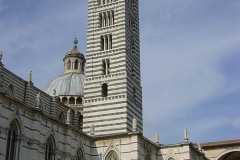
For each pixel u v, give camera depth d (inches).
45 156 2443.4
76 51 4948.3
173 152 3031.5
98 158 2893.7
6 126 2151.8
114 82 3430.1
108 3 3725.4
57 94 4347.9
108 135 2910.9
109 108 3358.8
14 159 2204.7
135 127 2888.8
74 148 2714.1
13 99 2210.9
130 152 2797.7
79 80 4552.2
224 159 3878.0
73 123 4077.3
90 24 3713.1
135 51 3720.5
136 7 3939.5
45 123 2464.3
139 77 3688.5
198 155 3265.3
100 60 3558.1
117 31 3597.4
